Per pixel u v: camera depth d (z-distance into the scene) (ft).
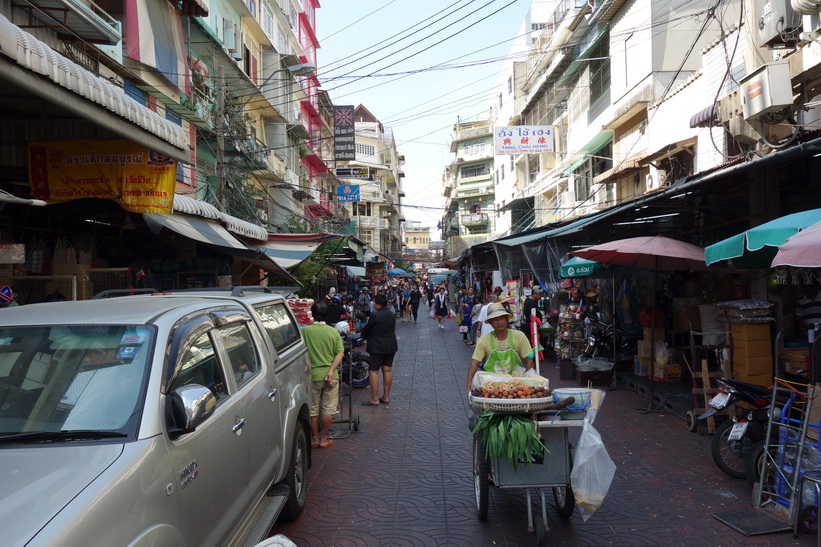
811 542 15.02
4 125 23.41
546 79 96.43
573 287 48.96
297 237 44.52
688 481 19.67
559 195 99.71
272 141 90.58
